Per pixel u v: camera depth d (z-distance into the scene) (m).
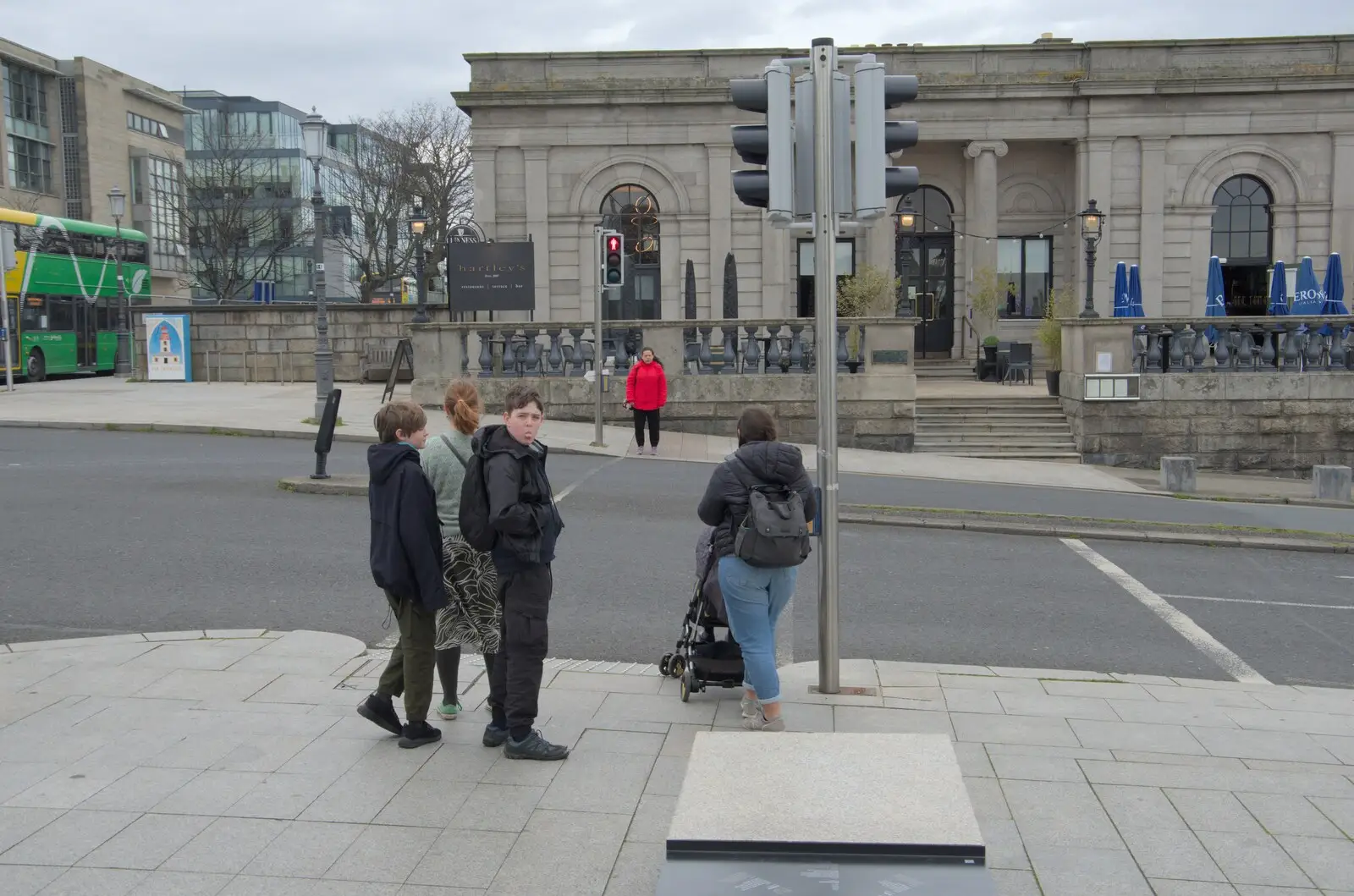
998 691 7.09
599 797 5.25
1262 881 4.46
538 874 4.48
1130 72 31.08
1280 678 8.05
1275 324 23.00
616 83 31.28
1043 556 12.12
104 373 37.00
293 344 33.00
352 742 5.97
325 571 10.23
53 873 4.41
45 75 67.44
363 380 32.38
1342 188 31.12
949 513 14.34
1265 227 31.75
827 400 6.80
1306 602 10.31
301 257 81.75
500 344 24.11
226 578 9.95
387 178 56.41
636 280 32.03
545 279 31.89
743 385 22.88
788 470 6.14
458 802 5.18
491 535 5.62
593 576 10.45
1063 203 32.66
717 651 6.71
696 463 18.94
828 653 6.90
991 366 30.30
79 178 68.62
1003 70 31.42
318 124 21.44
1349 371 22.83
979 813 5.11
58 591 9.41
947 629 9.04
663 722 6.36
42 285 33.09
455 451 6.16
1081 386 22.86
